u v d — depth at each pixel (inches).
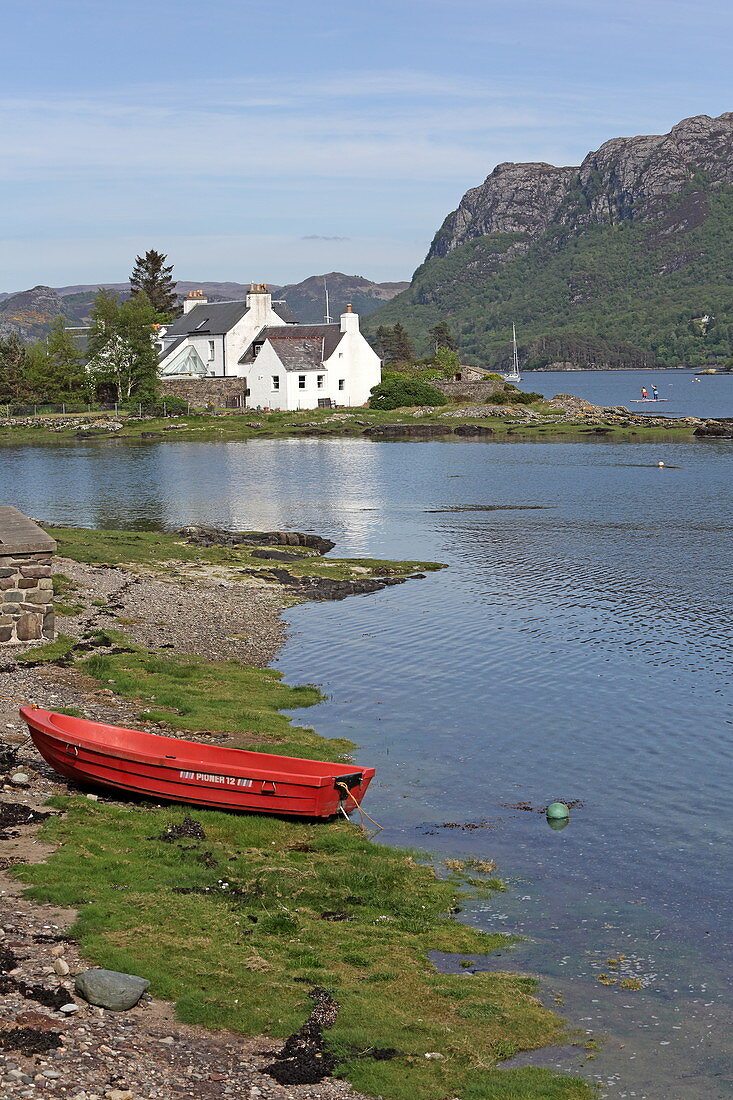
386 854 815.1
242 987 575.8
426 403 6013.8
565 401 6156.5
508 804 932.6
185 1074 486.6
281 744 1041.5
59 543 2089.1
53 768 885.8
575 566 2034.9
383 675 1336.1
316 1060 518.0
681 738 1093.1
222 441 4911.4
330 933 672.4
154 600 1684.3
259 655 1429.6
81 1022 509.7
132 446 4751.5
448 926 708.7
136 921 630.5
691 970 656.4
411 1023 569.0
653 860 818.2
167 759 843.4
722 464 3782.0
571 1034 581.3
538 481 3366.1
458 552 2202.3
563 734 1111.6
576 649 1448.1
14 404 5954.7
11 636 1283.2
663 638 1501.0
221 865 747.4
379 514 2731.3
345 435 5113.2
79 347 6663.4
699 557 2108.8
